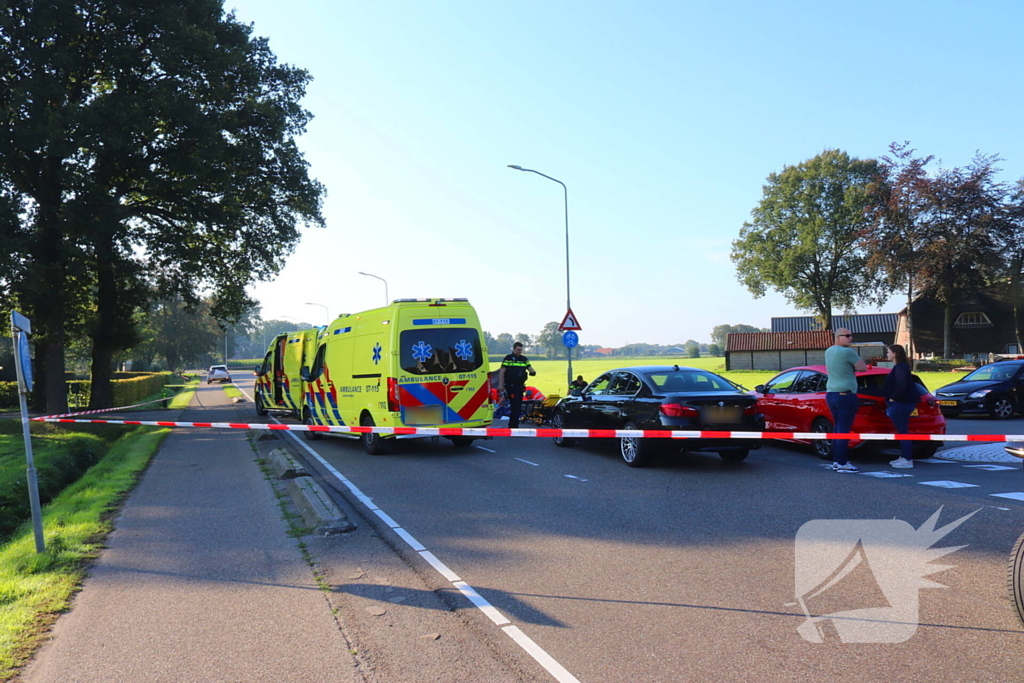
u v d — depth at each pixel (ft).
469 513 25.17
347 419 47.24
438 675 12.02
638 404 34.47
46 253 76.33
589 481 31.09
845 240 206.39
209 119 82.74
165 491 31.40
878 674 11.66
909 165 174.50
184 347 298.76
